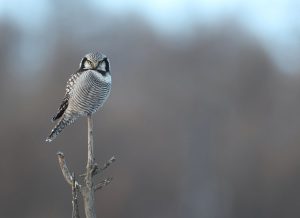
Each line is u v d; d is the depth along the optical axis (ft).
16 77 145.48
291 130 144.15
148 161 130.82
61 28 173.58
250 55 175.63
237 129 150.82
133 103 140.97
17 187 113.50
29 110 119.55
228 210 134.10
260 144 140.26
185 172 140.26
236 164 138.62
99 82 42.24
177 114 157.69
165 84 165.78
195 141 150.20
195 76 174.19
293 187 129.49
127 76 168.35
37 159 114.62
